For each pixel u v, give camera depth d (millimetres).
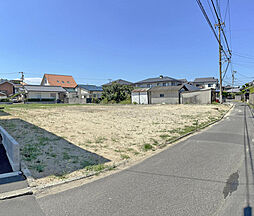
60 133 7613
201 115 15828
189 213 2730
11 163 4480
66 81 51844
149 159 5285
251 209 2816
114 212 2785
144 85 50625
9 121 9703
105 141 6922
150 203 3008
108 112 16891
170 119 13070
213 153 5738
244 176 4004
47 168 4395
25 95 37719
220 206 2904
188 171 4332
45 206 2975
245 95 41812
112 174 4258
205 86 55531
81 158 5141
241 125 11320
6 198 3205
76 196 3281
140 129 9320
